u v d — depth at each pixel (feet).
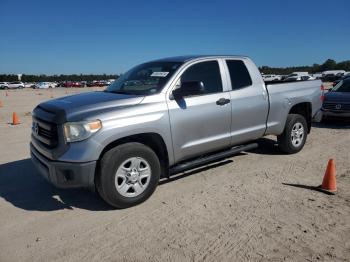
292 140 23.24
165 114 16.06
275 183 17.93
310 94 23.98
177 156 16.90
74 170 13.91
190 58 18.34
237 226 13.37
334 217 13.94
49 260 11.41
